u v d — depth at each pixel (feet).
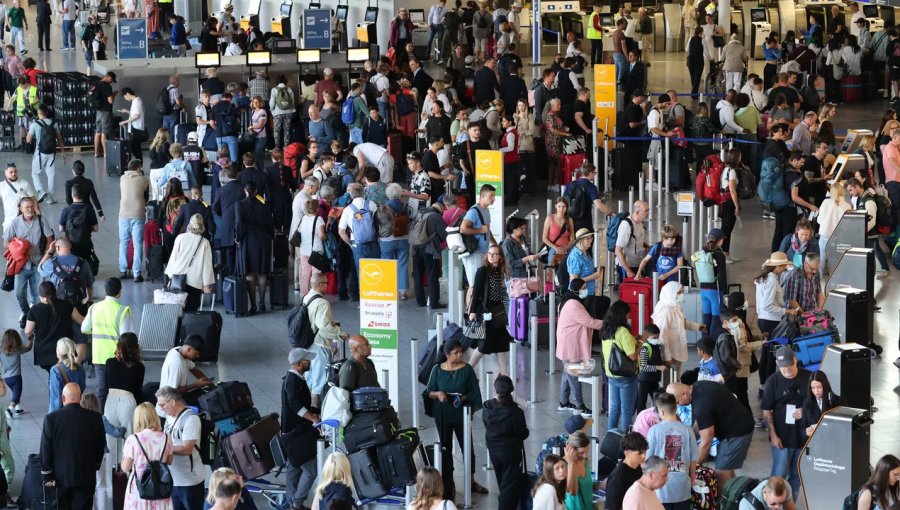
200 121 115.34
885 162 90.27
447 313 77.97
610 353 59.06
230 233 81.05
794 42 153.28
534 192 109.91
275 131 123.54
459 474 57.62
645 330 59.72
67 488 51.03
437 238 79.92
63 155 114.21
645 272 74.59
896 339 74.54
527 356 72.23
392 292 59.57
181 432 50.78
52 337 65.21
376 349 60.34
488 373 63.57
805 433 52.34
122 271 88.17
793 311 63.82
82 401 51.70
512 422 51.37
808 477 50.21
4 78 148.36
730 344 57.16
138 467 48.83
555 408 64.85
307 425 53.57
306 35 157.89
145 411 49.39
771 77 142.31
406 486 51.67
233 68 142.10
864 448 49.49
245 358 72.79
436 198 99.66
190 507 51.21
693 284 75.05
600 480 53.47
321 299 63.82
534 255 74.33
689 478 49.14
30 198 77.66
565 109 112.78
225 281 80.33
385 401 53.11
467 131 99.71
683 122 110.11
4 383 61.67
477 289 63.72
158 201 86.79
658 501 44.42
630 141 110.93
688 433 49.06
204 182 111.55
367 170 84.28
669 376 62.44
